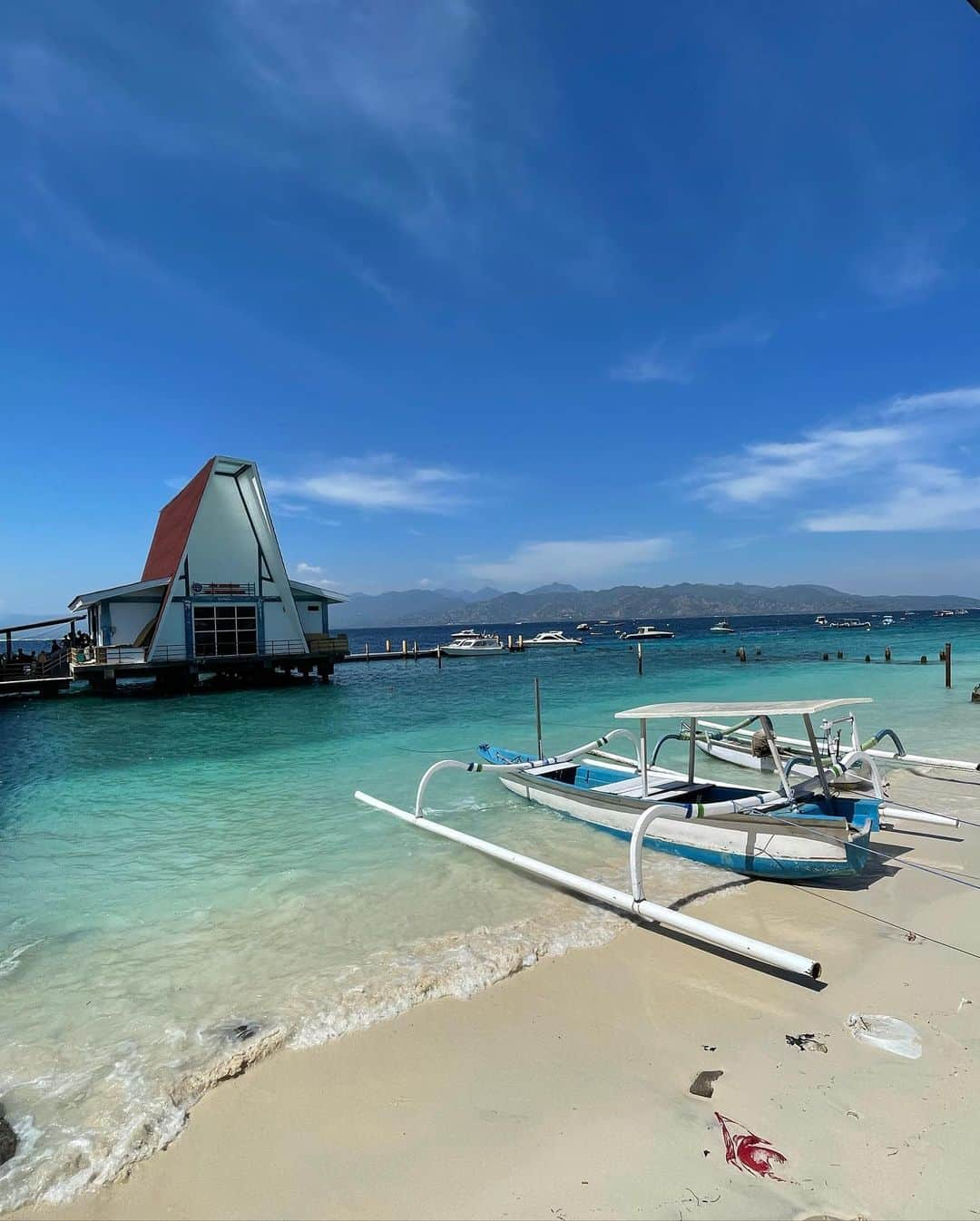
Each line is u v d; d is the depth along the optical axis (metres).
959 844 7.37
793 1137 3.06
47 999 4.68
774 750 6.91
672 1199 2.73
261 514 30.61
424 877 6.88
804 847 6.06
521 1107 3.36
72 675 30.97
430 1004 4.37
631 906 5.28
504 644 65.38
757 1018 4.10
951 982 4.45
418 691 28.52
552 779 8.94
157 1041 4.10
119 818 9.73
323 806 10.09
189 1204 2.85
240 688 31.36
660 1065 3.66
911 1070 3.52
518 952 5.00
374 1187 2.89
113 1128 3.31
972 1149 2.94
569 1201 2.76
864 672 30.91
